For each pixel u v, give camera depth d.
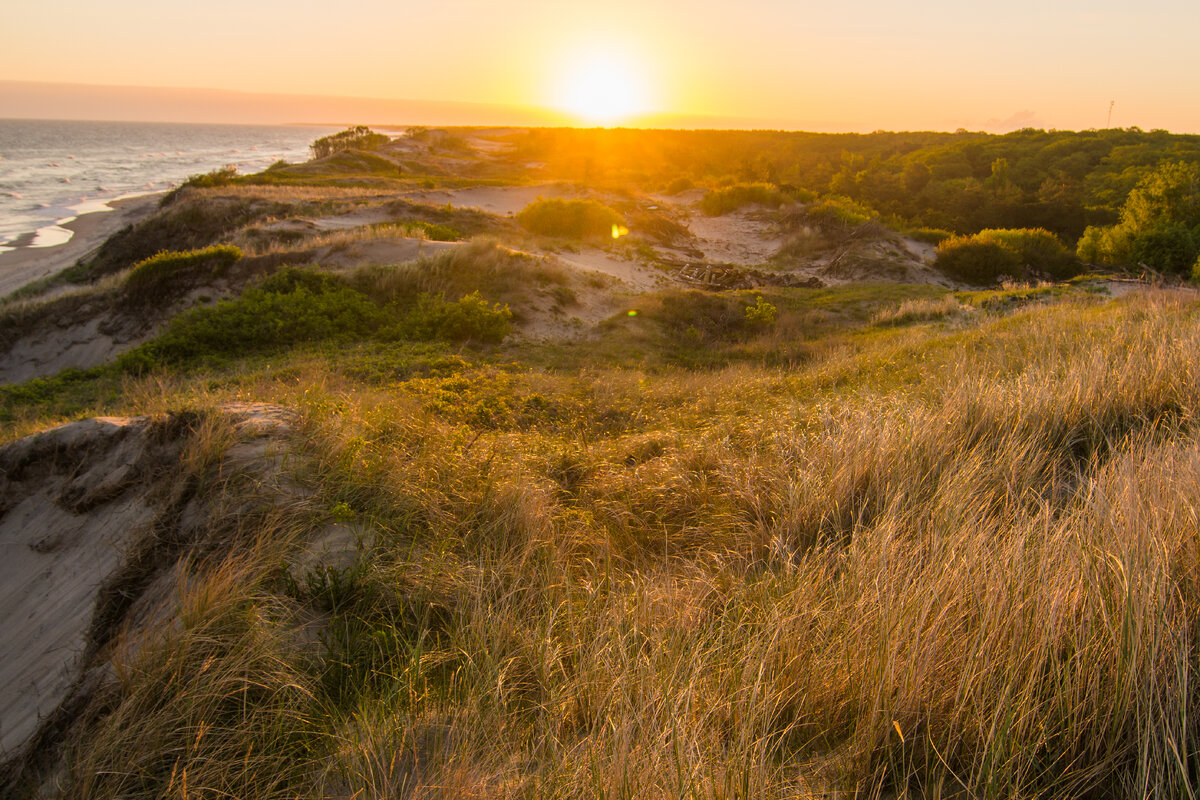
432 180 43.31
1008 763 1.72
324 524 3.72
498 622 2.86
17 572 4.02
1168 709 1.77
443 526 3.78
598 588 3.12
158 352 13.26
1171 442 3.56
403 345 13.34
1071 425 4.26
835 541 3.46
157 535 3.77
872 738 1.90
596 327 16.05
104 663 3.08
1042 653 1.99
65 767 2.55
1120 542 2.37
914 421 4.43
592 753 1.94
